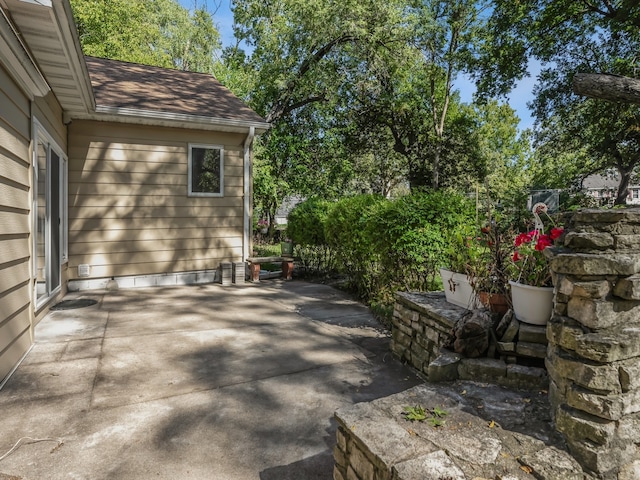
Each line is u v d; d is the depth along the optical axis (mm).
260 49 14852
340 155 15906
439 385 2125
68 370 3201
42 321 4613
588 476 1393
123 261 6785
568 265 1557
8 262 3062
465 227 3422
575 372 1503
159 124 6883
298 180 14641
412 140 18156
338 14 12508
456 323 2520
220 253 7625
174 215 7164
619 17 9844
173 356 3566
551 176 17781
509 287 2594
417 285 4566
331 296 6348
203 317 4949
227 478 1948
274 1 13961
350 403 2746
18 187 3355
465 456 1446
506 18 12227
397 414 1771
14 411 2541
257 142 13297
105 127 6574
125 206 6762
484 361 2246
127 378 3072
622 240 1488
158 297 6082
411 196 4703
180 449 2174
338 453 1797
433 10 15391
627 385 1424
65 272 6145
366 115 17109
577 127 14352
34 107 3875
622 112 12180
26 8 3020
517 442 1549
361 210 5746
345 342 4059
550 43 12539
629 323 1491
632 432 1449
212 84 9328
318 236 7973
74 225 6414
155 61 19781
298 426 2438
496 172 20297
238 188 7750
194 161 7309
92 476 1932
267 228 16406
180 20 21672
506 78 12992
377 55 13289
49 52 3814
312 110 15516
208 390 2898
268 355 3643
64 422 2420
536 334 2221
